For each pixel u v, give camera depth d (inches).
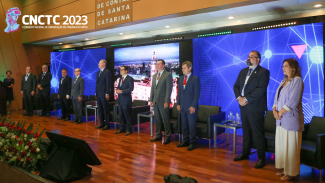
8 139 95.3
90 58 324.5
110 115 233.3
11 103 363.9
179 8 188.1
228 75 217.8
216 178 113.5
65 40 325.4
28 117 301.7
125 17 223.0
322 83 173.6
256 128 128.3
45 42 347.3
